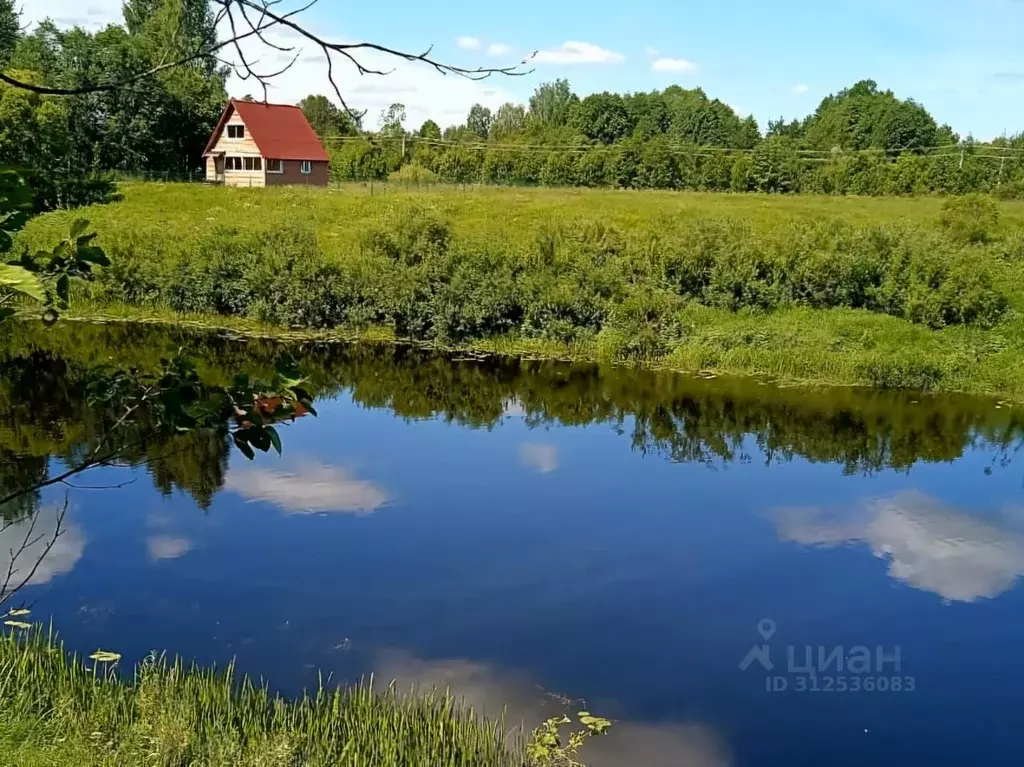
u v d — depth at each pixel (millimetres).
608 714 6660
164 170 41438
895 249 20000
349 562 9156
